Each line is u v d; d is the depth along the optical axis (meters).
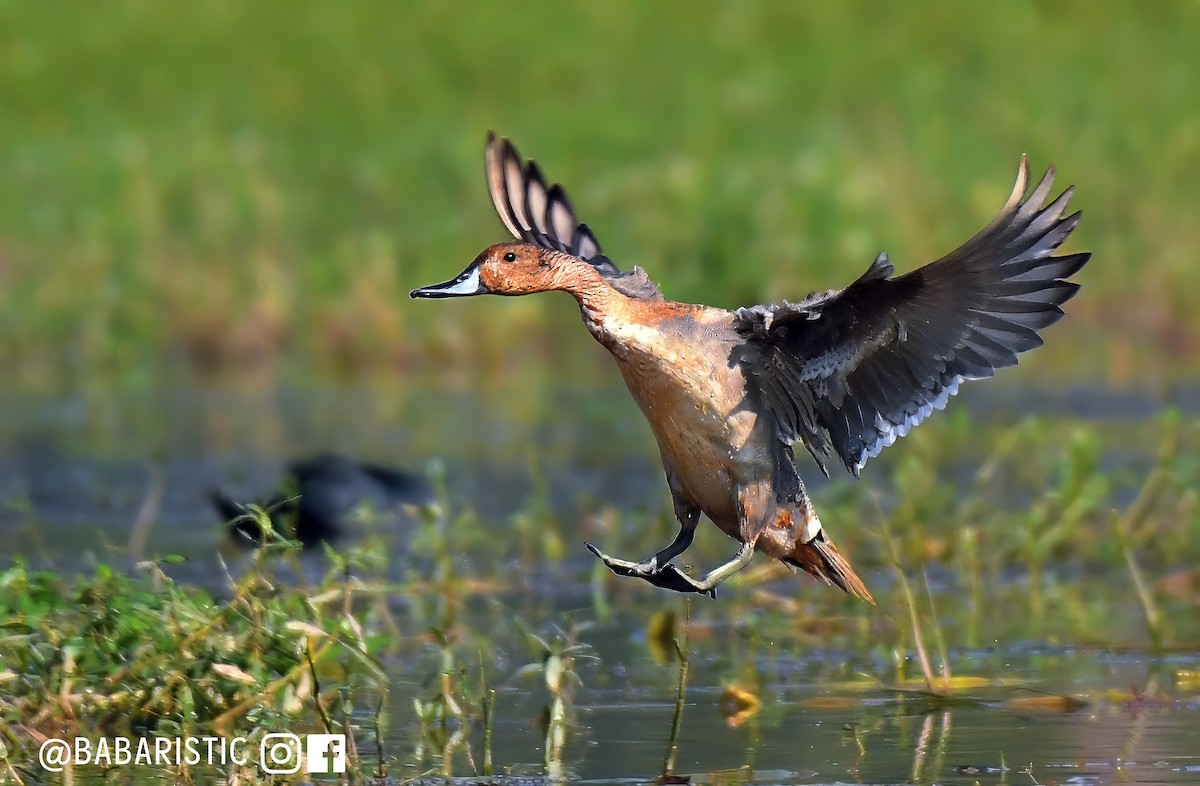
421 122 23.81
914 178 21.06
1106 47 25.42
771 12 26.73
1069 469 11.98
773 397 7.91
